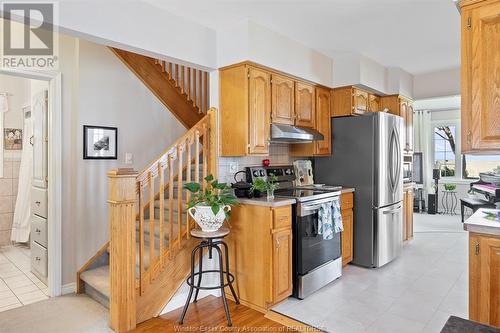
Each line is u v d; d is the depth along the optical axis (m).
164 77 3.73
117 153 3.44
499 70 1.74
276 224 2.72
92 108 3.24
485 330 0.87
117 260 2.35
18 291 3.13
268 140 3.12
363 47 3.56
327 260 3.28
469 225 1.88
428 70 4.50
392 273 3.56
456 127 7.43
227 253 2.73
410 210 4.75
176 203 3.50
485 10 1.77
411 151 4.78
